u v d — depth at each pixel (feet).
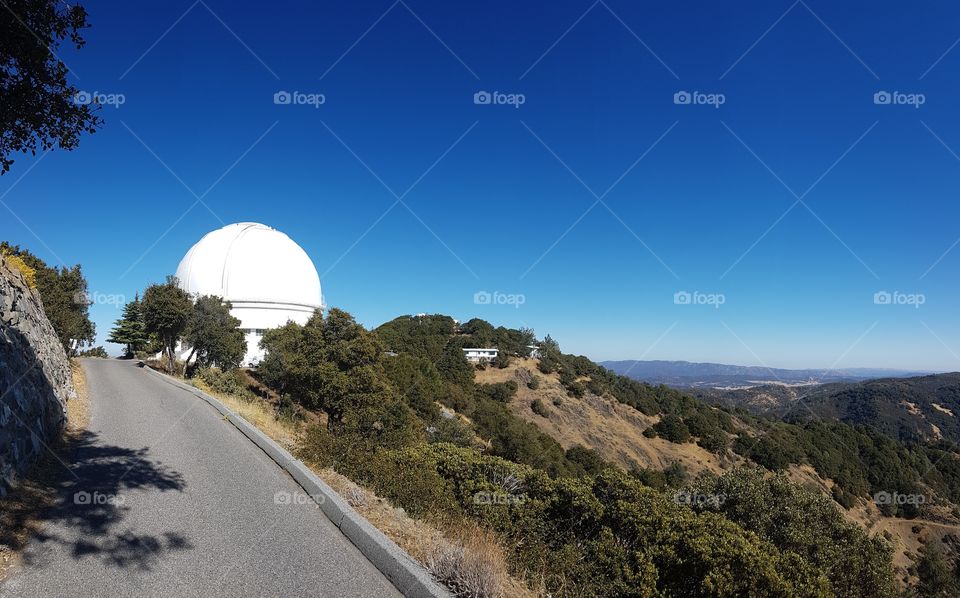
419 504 20.35
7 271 30.91
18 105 16.14
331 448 25.64
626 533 18.57
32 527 15.06
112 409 41.29
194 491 20.21
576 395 226.79
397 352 214.28
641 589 15.35
